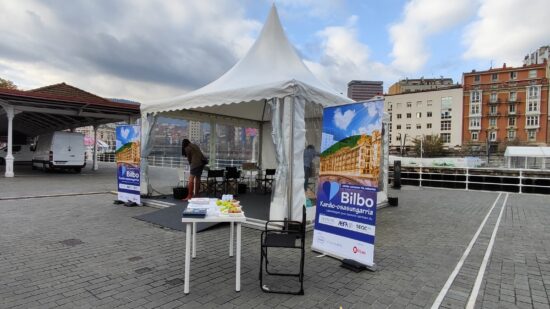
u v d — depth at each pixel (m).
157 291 3.61
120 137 8.91
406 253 5.18
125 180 8.77
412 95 83.12
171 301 3.38
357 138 4.59
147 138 8.95
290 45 8.67
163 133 12.35
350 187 4.65
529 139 70.56
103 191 11.27
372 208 4.36
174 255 4.81
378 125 4.34
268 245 3.66
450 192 13.88
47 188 11.81
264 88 6.30
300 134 6.20
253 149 12.91
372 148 4.40
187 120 11.01
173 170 22.00
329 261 4.71
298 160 6.18
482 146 71.75
